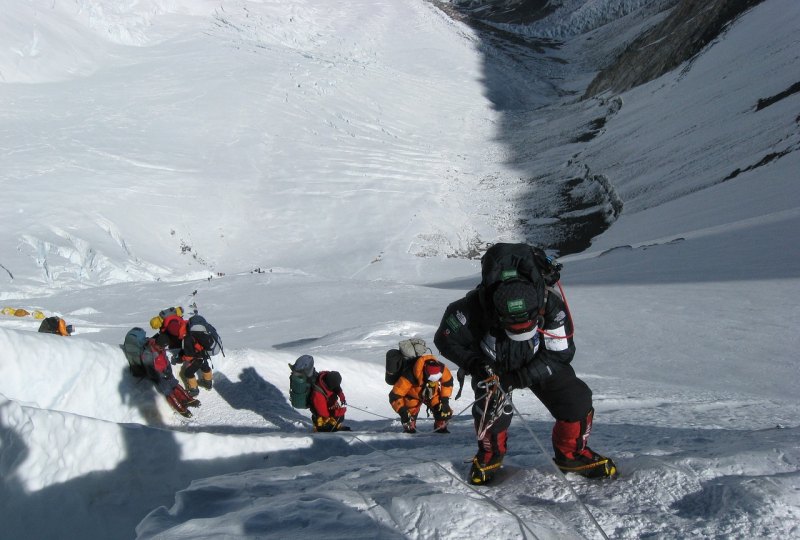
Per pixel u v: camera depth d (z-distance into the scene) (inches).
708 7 3540.8
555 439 139.2
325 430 272.7
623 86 3663.9
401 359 273.9
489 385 133.7
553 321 133.0
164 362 269.7
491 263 131.9
